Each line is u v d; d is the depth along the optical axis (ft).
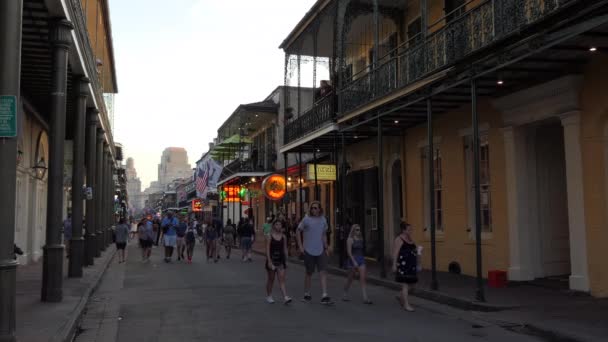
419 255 34.06
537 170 42.45
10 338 20.99
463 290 37.93
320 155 80.38
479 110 45.85
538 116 38.99
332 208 78.02
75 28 39.45
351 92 54.95
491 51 32.78
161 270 60.75
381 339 25.18
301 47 72.79
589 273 34.81
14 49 22.03
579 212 35.37
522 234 41.47
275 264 35.99
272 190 80.43
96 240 73.61
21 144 58.18
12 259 21.49
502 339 25.21
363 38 68.39
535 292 36.42
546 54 32.96
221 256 83.25
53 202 35.47
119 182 192.24
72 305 33.19
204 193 121.70
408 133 58.13
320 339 25.23
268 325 28.71
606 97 33.60
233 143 125.08
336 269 55.06
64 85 36.14
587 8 25.71
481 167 46.50
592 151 34.71
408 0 57.00
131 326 29.25
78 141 48.52
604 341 23.13
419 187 55.72
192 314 32.50
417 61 44.19
